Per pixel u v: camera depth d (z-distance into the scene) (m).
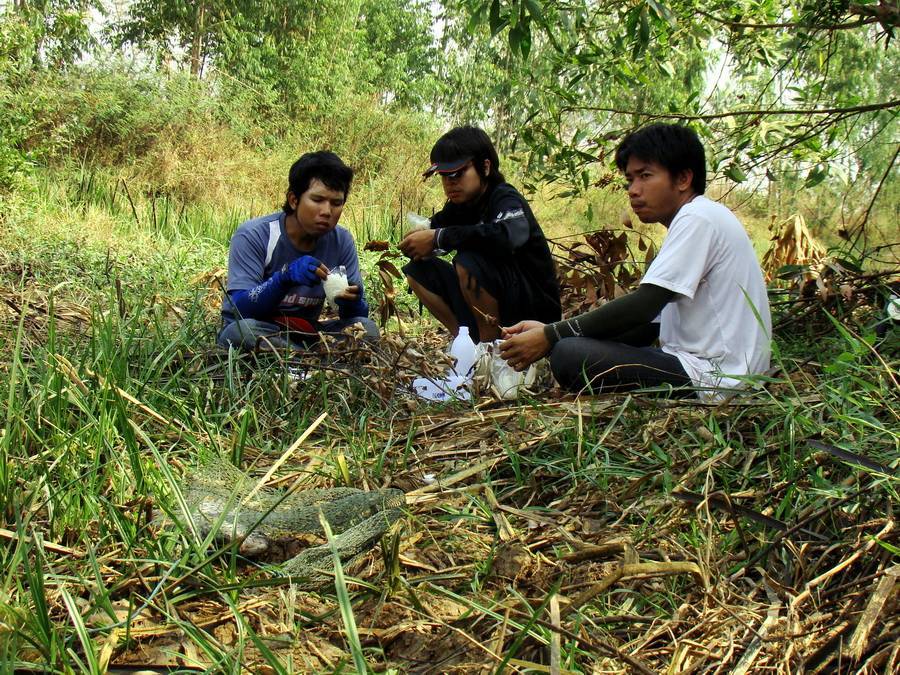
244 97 14.56
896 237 8.30
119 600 1.88
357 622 1.89
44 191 9.43
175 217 9.14
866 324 3.77
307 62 16.22
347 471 2.52
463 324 4.57
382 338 4.15
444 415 3.22
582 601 1.80
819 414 2.69
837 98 4.93
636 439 2.73
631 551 1.94
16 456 2.42
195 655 1.73
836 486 2.22
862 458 2.17
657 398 2.92
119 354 3.19
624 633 1.85
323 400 3.28
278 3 17.20
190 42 17.34
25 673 1.61
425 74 21.73
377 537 2.19
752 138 5.00
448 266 4.66
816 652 1.73
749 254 3.21
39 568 1.70
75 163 11.16
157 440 2.71
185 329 3.66
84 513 2.16
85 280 5.64
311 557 2.08
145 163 11.65
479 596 1.97
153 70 13.50
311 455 2.71
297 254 4.23
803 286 3.95
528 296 4.40
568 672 1.59
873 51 8.20
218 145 12.66
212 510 2.24
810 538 2.18
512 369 3.58
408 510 2.38
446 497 2.47
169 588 1.87
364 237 9.19
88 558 2.01
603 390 3.26
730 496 2.30
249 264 4.16
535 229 4.38
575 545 2.17
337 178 4.05
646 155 3.25
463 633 1.70
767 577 2.00
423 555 2.19
